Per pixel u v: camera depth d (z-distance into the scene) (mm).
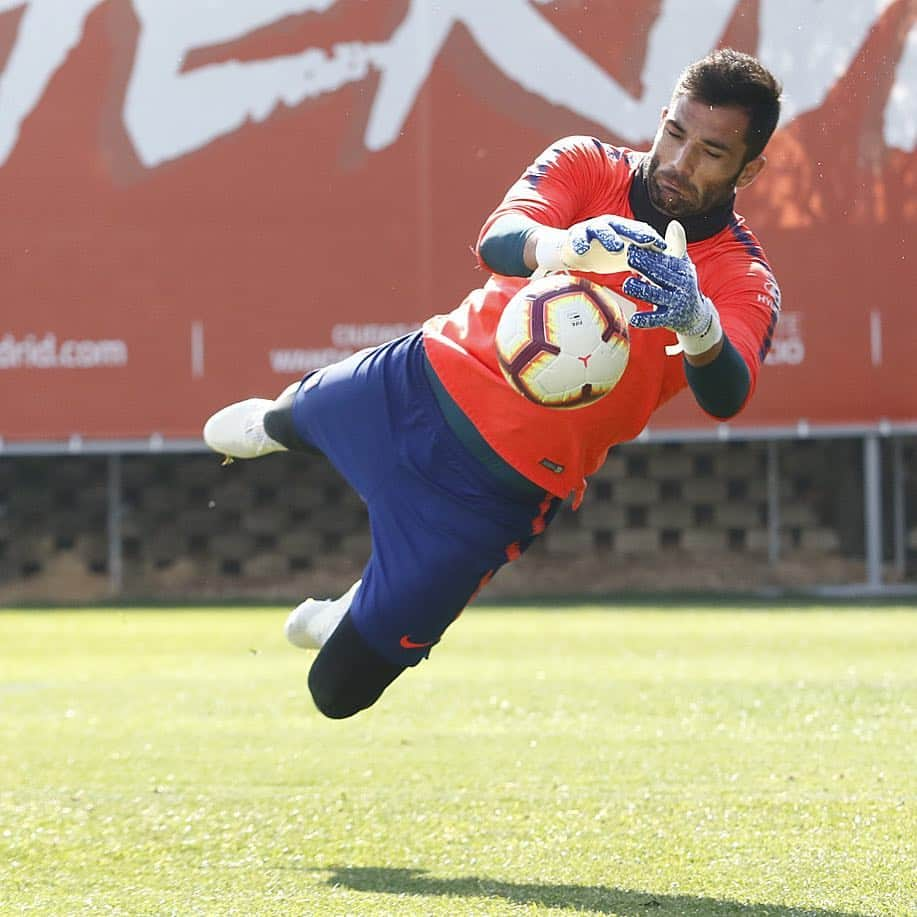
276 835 17000
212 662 34156
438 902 13938
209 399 48406
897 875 14891
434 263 48188
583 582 53219
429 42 47938
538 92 47625
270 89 48250
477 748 22438
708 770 20594
